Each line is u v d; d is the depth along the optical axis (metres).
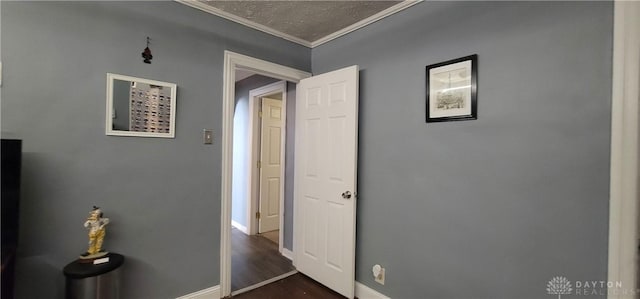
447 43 1.82
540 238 1.45
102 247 1.76
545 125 1.44
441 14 1.85
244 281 2.57
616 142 1.23
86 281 1.49
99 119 1.74
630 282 1.21
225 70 2.27
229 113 2.29
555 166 1.41
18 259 1.51
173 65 2.02
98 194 1.74
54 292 1.61
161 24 1.97
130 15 1.84
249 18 2.32
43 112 1.57
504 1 1.58
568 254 1.37
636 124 1.20
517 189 1.53
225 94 2.27
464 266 1.73
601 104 1.28
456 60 1.76
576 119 1.35
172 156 2.02
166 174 2.00
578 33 1.35
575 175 1.35
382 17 2.20
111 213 1.79
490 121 1.62
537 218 1.46
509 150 1.55
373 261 2.24
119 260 1.65
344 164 2.31
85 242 1.70
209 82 2.19
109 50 1.77
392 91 2.13
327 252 2.45
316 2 2.07
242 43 2.37
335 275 2.37
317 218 2.54
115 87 1.79
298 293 2.38
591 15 1.31
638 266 1.21
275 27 2.48
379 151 2.21
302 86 2.71
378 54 2.24
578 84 1.34
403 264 2.04
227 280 2.29
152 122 1.93
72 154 1.66
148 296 1.93
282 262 3.01
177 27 2.04
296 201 2.83
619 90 1.23
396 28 2.12
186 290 2.10
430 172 1.90
